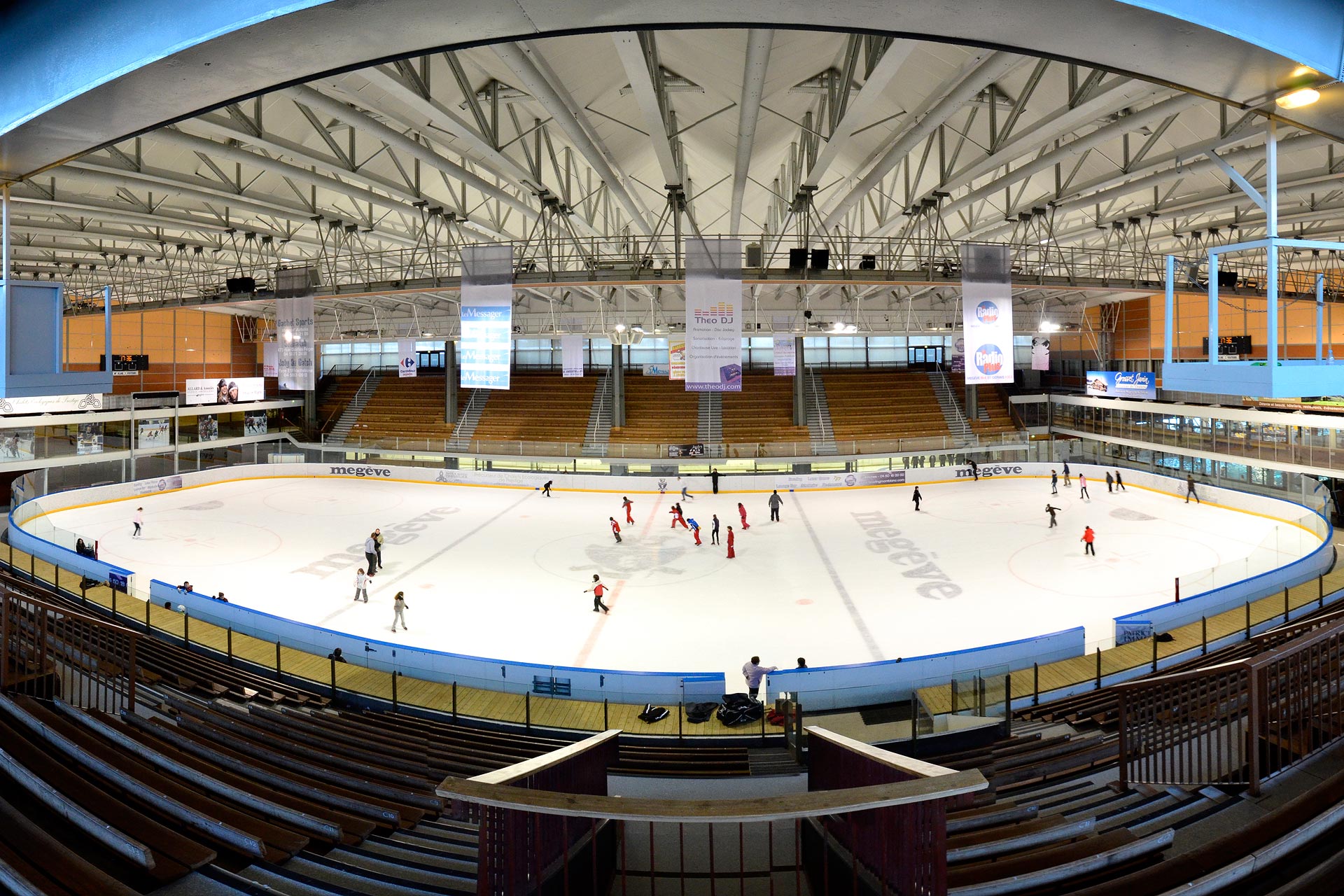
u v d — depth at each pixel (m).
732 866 5.48
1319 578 20.92
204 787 6.08
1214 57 4.45
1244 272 43.28
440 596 24.52
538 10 4.24
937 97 18.97
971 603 22.89
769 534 32.59
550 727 14.95
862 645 19.81
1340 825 4.04
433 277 30.22
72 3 4.71
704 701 15.59
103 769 5.80
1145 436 46.25
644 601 23.72
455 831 6.05
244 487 45.75
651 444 47.97
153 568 27.58
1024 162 29.19
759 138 25.09
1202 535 30.62
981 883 4.07
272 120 22.77
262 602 23.86
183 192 25.28
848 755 4.95
